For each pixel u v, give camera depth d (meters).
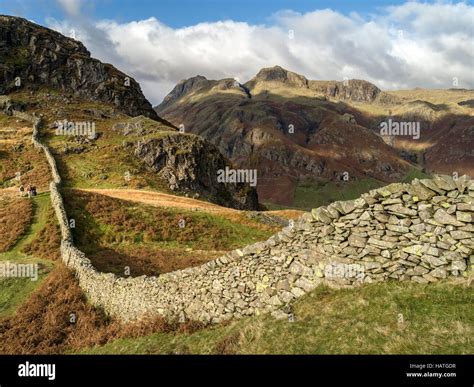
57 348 18.88
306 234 14.98
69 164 90.69
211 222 45.56
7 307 24.39
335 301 13.40
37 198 49.47
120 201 47.22
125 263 30.50
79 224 38.78
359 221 13.88
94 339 18.50
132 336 17.48
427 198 12.88
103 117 140.12
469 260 12.07
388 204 13.48
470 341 10.03
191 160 106.06
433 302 11.69
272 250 15.61
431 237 12.66
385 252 13.34
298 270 14.90
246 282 15.95
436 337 10.48
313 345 11.83
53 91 155.38
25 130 108.50
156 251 35.47
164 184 96.19
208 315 16.67
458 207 12.29
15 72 154.62
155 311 18.45
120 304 20.58
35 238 35.06
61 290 24.50
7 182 72.25
